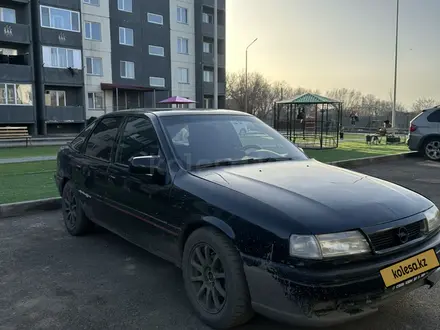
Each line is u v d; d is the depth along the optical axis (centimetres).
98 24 3484
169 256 348
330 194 291
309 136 2267
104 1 3506
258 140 422
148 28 3869
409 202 298
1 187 803
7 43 3000
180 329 299
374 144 1972
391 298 259
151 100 3959
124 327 302
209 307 303
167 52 4044
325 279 240
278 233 255
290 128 2169
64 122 3212
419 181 929
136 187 379
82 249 472
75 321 311
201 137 392
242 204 283
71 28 3238
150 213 361
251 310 278
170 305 336
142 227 376
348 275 244
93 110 3484
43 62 3102
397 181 931
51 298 349
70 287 371
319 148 1727
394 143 2011
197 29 4250
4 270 411
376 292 250
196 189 318
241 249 271
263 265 258
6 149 1841
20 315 321
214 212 293
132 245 484
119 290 365
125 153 419
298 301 243
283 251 251
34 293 359
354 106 5353
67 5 3203
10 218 614
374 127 3812
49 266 421
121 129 445
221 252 284
